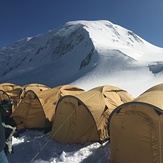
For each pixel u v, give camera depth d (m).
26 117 11.92
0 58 199.00
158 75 78.44
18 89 15.85
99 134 9.41
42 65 145.12
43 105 11.86
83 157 8.43
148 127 6.79
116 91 11.80
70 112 9.92
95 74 88.75
